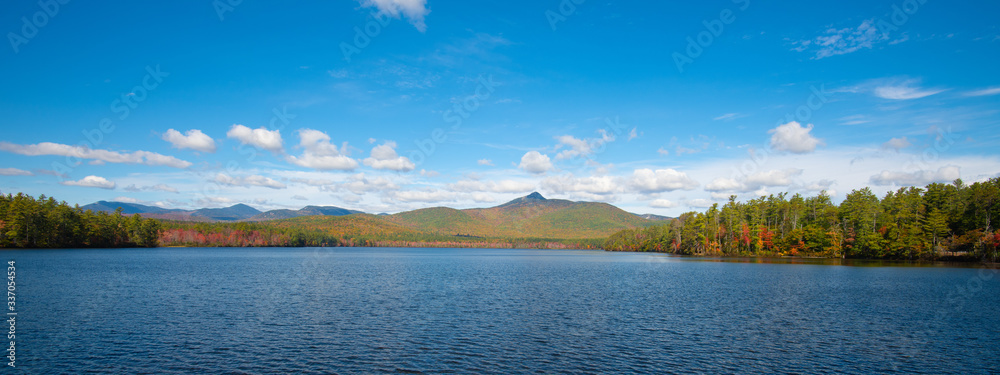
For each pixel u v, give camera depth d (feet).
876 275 276.62
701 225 632.38
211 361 93.45
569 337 114.83
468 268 369.09
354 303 164.35
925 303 167.22
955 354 101.91
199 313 142.51
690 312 149.28
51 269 291.99
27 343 105.50
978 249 375.45
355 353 99.86
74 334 113.91
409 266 389.60
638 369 90.79
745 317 140.97
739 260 463.01
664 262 446.19
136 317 135.44
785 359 97.60
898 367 93.09
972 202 397.80
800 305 163.02
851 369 91.71
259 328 122.21
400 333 117.70
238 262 408.26
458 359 96.22
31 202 593.01
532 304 164.96
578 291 205.05
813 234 494.18
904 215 428.15
